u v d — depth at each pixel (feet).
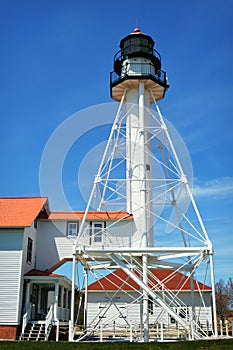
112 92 82.53
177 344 53.11
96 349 50.49
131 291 109.40
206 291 108.99
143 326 67.77
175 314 64.95
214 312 63.36
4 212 82.64
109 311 108.68
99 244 80.64
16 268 76.48
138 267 74.02
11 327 73.61
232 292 194.49
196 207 70.28
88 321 108.06
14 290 75.36
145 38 82.58
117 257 68.69
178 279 112.37
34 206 84.89
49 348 50.90
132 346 52.42
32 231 83.20
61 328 79.97
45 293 97.66
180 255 70.28
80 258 70.95
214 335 64.34
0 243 77.87
